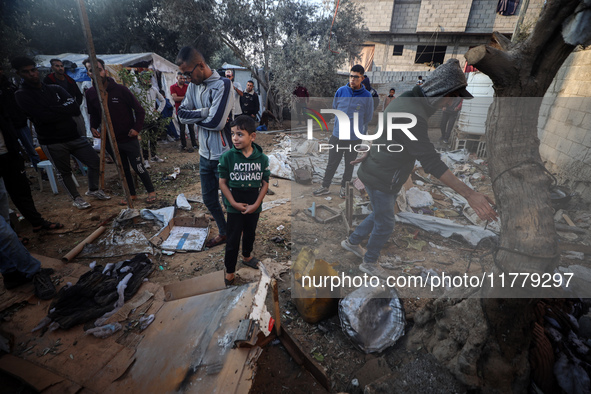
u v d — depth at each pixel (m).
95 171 4.33
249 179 2.37
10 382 1.71
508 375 1.56
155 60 9.09
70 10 13.73
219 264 2.93
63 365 1.74
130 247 3.11
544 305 1.96
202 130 2.82
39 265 2.47
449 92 1.44
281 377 1.89
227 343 1.71
